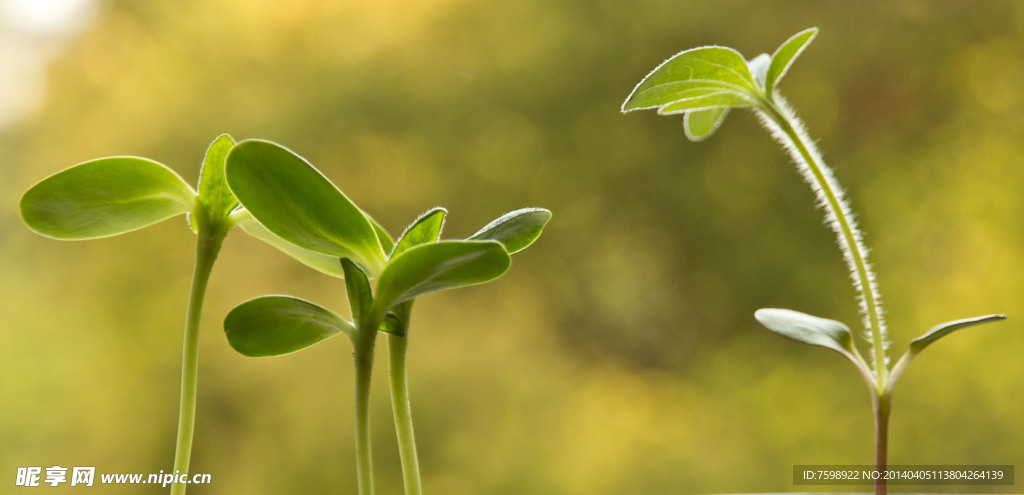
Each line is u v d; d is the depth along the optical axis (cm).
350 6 458
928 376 330
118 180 52
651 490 369
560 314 468
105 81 428
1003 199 359
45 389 337
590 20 460
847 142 434
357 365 51
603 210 477
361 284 51
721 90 54
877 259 393
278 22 450
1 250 389
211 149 52
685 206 468
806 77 439
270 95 436
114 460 327
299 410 315
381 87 442
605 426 380
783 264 446
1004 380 316
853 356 53
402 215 443
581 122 466
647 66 459
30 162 417
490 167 462
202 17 444
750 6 446
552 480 332
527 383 354
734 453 381
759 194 460
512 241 52
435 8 463
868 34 431
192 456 326
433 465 314
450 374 333
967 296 337
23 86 422
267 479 310
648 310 479
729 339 460
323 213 50
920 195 393
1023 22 393
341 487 306
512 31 462
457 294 390
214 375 332
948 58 412
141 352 353
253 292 344
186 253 366
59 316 361
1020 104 380
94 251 377
